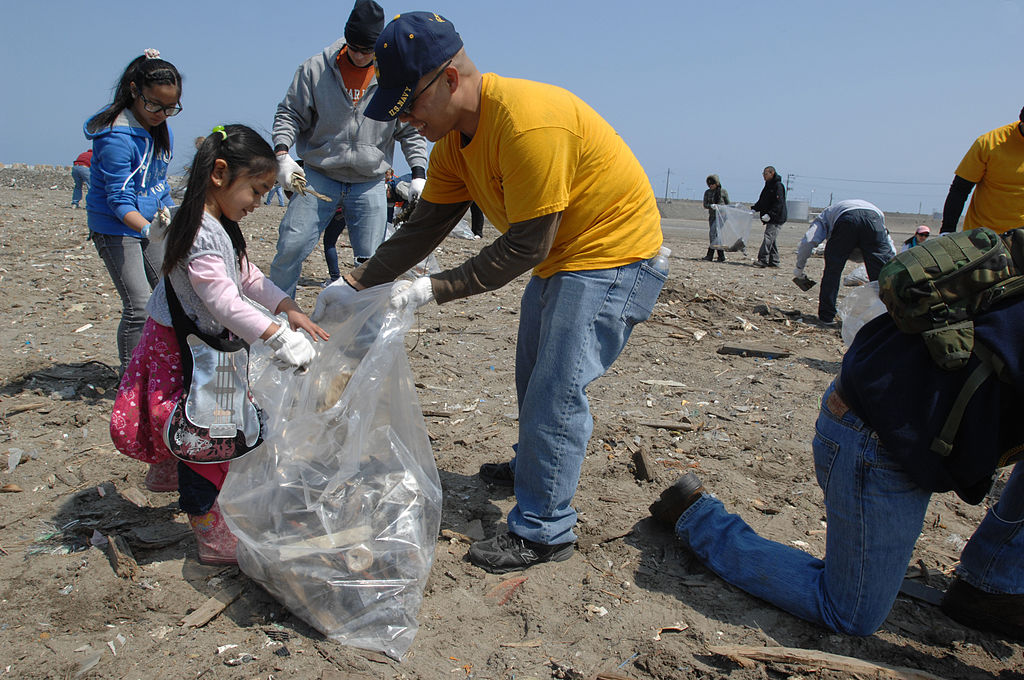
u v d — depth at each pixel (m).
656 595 2.77
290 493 2.54
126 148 3.80
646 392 5.14
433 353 5.78
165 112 3.86
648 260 2.76
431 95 2.41
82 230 11.16
